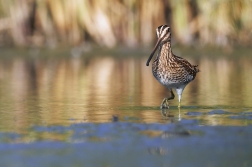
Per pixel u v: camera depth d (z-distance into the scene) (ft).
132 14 80.69
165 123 35.04
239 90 52.11
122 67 72.54
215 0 80.64
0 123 35.55
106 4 80.18
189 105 43.09
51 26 80.74
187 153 28.22
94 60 79.36
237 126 33.88
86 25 80.38
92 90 52.90
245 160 27.09
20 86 55.77
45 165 26.27
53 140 30.71
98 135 31.73
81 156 27.71
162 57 41.78
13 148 29.14
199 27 81.25
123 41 81.66
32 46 80.89
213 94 49.67
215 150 28.76
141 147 29.25
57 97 48.14
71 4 79.56
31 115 38.63
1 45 80.74
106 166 26.23
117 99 46.80
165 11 81.97
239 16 81.92
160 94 50.19
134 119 36.58
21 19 80.12
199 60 78.33
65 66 73.51
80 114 38.91
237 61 77.77
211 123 34.96
